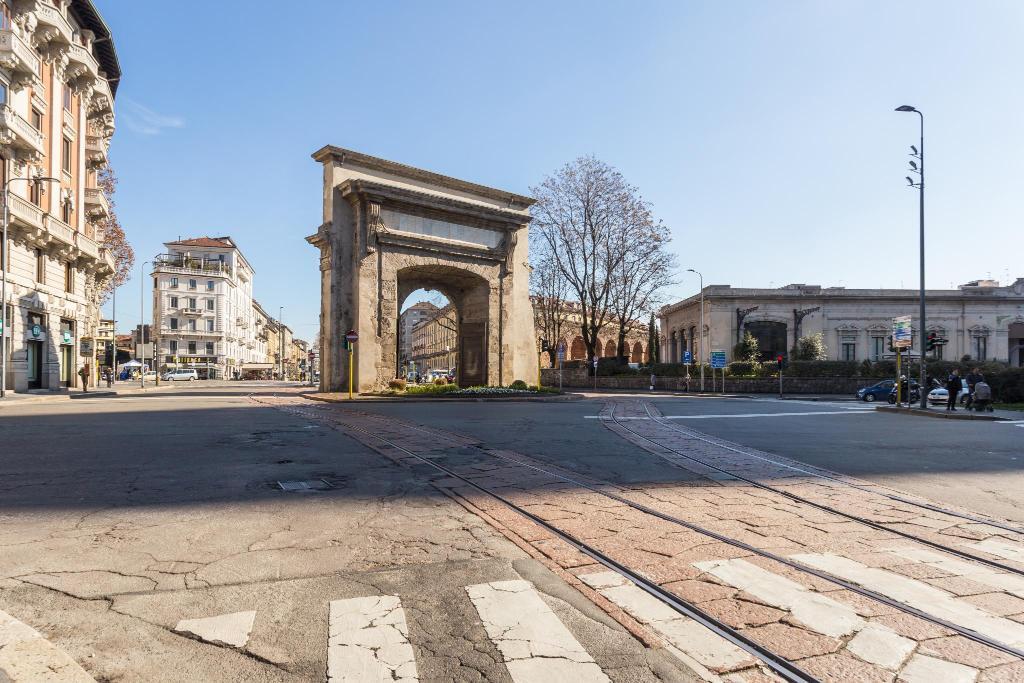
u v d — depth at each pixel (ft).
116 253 149.07
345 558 15.24
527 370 113.60
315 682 9.43
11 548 15.60
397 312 95.25
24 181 92.12
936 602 12.74
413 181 100.53
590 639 10.99
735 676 9.79
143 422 47.65
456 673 9.72
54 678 9.07
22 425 45.06
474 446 35.58
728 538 17.25
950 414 67.05
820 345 177.99
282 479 24.79
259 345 396.78
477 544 16.53
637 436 42.39
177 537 16.69
